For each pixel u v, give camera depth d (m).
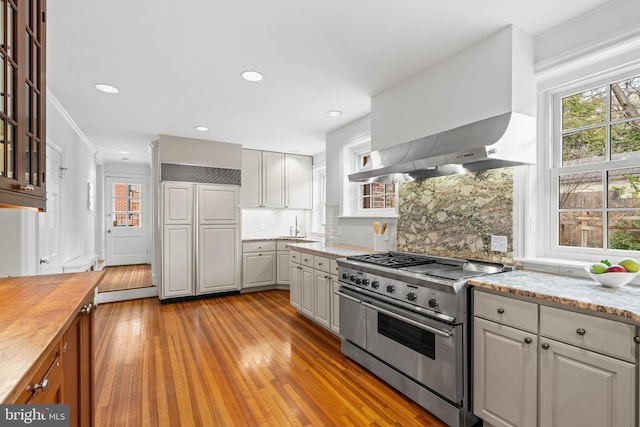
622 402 1.24
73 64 2.38
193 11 1.78
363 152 3.86
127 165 6.83
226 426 1.84
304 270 3.61
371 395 2.16
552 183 2.07
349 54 2.26
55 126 3.18
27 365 0.74
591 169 1.90
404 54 2.26
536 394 1.51
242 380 2.34
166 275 4.36
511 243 2.12
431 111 2.45
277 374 2.44
